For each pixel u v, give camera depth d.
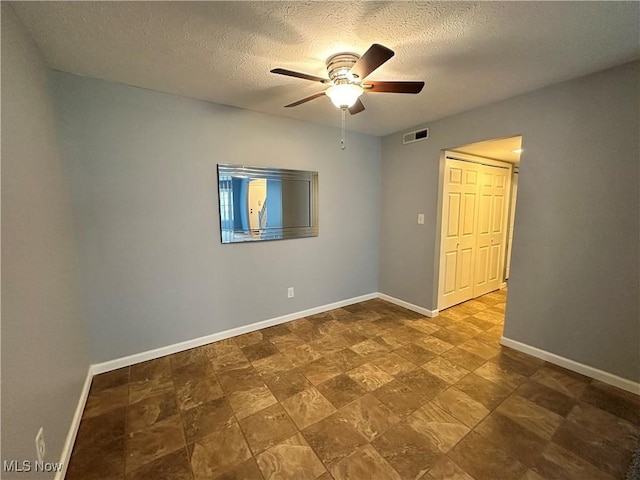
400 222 3.67
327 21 1.45
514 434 1.62
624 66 1.88
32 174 1.38
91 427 1.69
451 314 3.45
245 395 1.97
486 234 4.05
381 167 3.86
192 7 1.33
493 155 3.63
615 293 2.01
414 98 2.47
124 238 2.26
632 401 1.88
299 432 1.64
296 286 3.29
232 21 1.45
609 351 2.06
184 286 2.56
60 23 1.43
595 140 2.04
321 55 1.78
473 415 1.77
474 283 3.99
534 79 2.12
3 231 1.04
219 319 2.78
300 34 1.56
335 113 2.87
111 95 2.13
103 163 2.13
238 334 2.91
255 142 2.81
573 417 1.74
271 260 3.06
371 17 1.42
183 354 2.53
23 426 1.09
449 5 1.33
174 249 2.48
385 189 3.83
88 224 2.11
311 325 3.15
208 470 1.41
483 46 1.68
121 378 2.17
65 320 1.66
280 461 1.46
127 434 1.63
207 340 2.72
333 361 2.41
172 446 1.55
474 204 3.76
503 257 4.46
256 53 1.75
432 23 1.46
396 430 1.66
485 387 2.04
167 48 1.69
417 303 3.54
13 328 1.06
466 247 3.75
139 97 2.23
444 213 3.33
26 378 1.13
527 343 2.51
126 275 2.29
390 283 3.89
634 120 1.87
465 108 2.73
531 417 1.75
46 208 1.52
